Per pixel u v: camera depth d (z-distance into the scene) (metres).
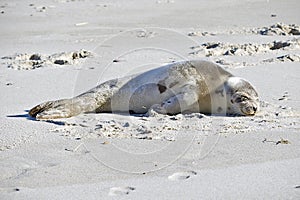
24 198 15.59
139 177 17.08
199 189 15.97
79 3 91.62
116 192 15.91
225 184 16.31
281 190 15.71
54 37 57.16
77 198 15.49
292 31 54.50
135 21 69.69
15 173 17.72
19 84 33.31
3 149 20.30
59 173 17.55
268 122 23.31
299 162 18.16
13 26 68.12
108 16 75.75
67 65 39.69
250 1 86.00
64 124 23.56
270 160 18.41
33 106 27.58
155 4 88.06
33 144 20.77
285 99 27.38
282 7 77.69
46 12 81.31
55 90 31.36
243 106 24.39
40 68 38.72
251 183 16.33
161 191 15.88
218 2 87.00
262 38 50.78
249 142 20.44
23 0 96.69
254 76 33.28
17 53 46.38
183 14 75.06
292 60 38.78
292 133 21.52
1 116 25.52
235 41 49.31
